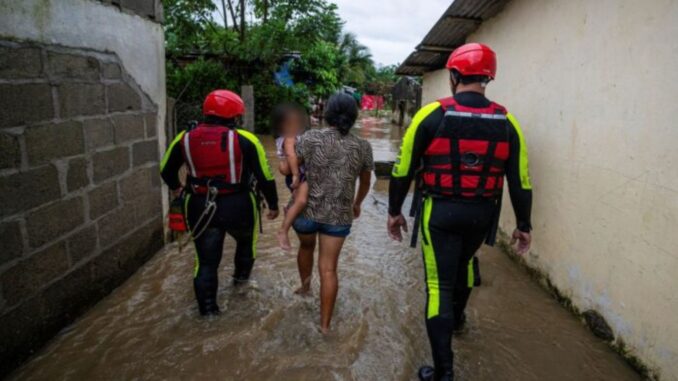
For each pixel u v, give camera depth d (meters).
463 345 2.76
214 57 14.11
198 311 3.07
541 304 3.31
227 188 2.86
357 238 4.65
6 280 2.28
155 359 2.54
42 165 2.50
